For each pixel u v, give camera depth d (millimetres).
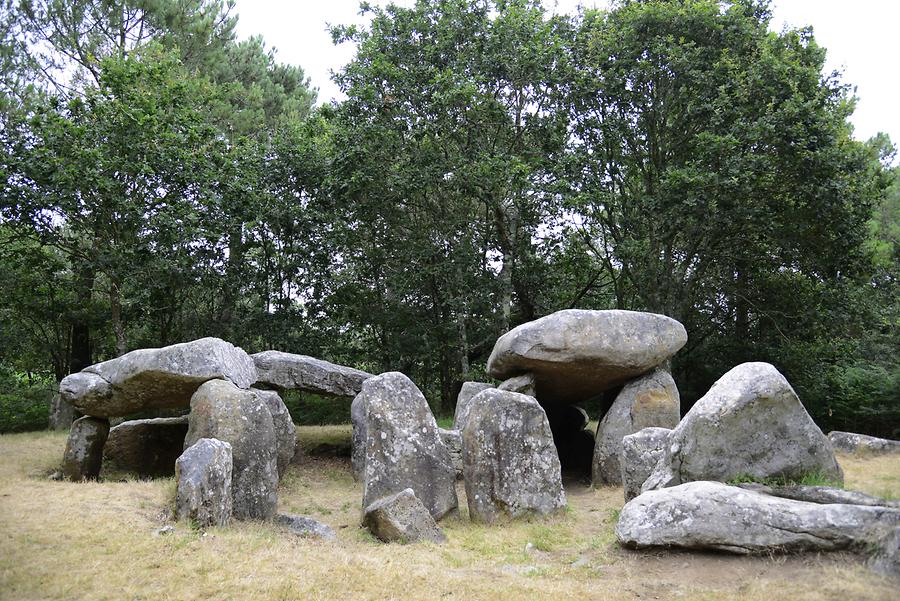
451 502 8656
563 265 19922
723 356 19281
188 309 18812
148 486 8461
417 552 7047
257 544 6734
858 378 17453
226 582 5645
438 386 21734
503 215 18094
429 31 17984
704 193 15359
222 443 7820
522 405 8789
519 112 17891
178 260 16000
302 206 18500
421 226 18703
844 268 16812
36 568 5586
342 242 18328
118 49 18656
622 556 6695
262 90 23328
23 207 14875
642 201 16625
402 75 16844
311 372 13070
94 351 20312
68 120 15203
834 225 15852
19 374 23172
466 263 17297
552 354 10914
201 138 16562
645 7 16594
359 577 5973
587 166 17453
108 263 15258
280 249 18719
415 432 8820
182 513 7238
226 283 17844
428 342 18438
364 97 16875
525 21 16938
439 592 5758
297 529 8070
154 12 20203
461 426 12250
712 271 18875
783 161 15320
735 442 7375
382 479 8547
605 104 17531
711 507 6391
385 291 19656
